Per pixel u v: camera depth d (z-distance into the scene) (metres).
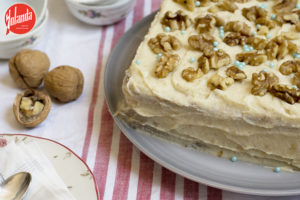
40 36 0.67
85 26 0.72
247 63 0.57
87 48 0.69
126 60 0.64
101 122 0.62
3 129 0.61
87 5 0.69
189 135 0.58
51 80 0.61
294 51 0.58
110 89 0.61
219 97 0.54
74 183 0.54
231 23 0.61
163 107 0.56
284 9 0.62
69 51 0.69
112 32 0.71
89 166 0.58
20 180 0.54
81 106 0.63
